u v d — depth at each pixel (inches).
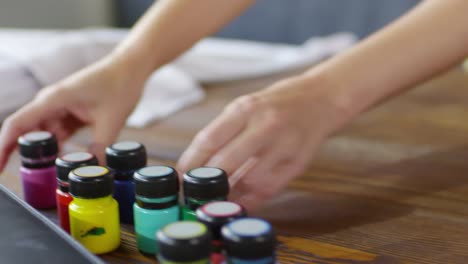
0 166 22.6
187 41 25.7
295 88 20.3
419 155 26.5
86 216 16.8
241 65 44.7
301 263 16.7
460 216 20.0
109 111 23.6
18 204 15.9
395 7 62.8
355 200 21.4
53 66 32.2
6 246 13.8
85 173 16.9
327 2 67.0
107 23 82.5
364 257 17.1
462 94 38.3
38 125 23.4
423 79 21.3
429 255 17.2
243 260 12.6
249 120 19.1
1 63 31.9
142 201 16.6
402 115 33.5
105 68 23.9
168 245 12.4
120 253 17.3
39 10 74.5
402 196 21.8
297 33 69.8
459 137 29.1
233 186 19.2
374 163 25.5
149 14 26.0
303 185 23.0
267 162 19.3
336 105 20.3
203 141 19.1
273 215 20.2
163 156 26.3
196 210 15.0
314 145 20.2
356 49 21.3
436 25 20.7
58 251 13.6
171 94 35.8
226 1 25.9
